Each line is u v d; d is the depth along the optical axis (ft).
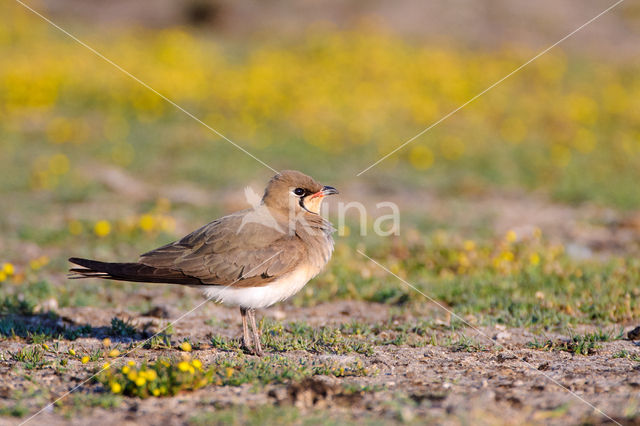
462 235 50.37
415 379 24.30
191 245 27.86
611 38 129.59
